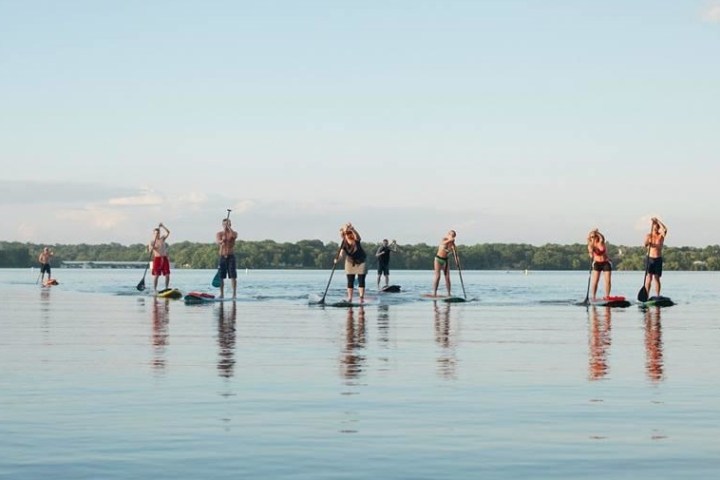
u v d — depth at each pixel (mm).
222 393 9219
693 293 40719
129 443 6898
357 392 9305
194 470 6133
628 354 12906
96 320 19875
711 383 10000
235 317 20906
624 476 6000
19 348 13625
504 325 18594
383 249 35375
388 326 18172
